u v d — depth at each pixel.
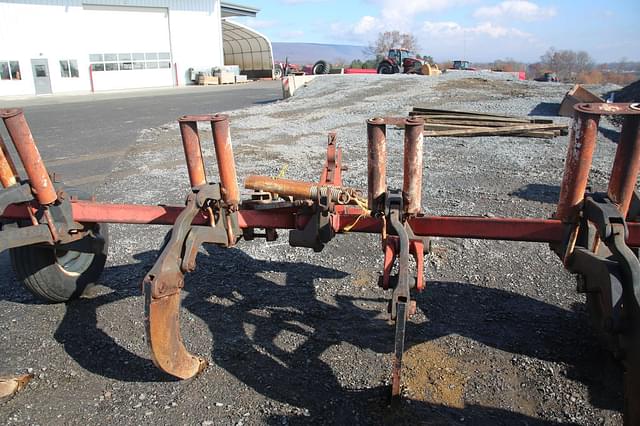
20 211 3.31
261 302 3.89
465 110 14.48
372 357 3.17
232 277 4.32
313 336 3.41
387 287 2.53
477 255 4.67
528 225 2.77
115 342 3.41
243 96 25.64
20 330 3.57
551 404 2.76
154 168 8.97
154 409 2.74
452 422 2.62
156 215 3.20
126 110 19.62
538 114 13.52
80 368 3.12
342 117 14.58
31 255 3.62
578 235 2.63
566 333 3.42
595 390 2.86
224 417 2.66
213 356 3.19
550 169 7.89
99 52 32.88
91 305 3.92
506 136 10.85
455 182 7.20
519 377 2.98
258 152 10.05
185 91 30.58
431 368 3.06
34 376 3.05
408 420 2.63
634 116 2.36
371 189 2.80
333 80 22.89
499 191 6.71
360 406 2.74
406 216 2.78
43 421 2.67
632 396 2.08
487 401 2.79
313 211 3.07
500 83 20.19
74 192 3.66
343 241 5.08
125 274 4.47
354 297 3.96
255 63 48.69
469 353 3.21
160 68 36.28
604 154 8.86
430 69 31.41
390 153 9.45
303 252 4.83
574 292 3.99
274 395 2.83
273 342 3.35
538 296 3.94
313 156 9.59
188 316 3.69
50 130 14.27
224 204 2.99
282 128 13.23
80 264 3.96
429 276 4.27
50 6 30.31
